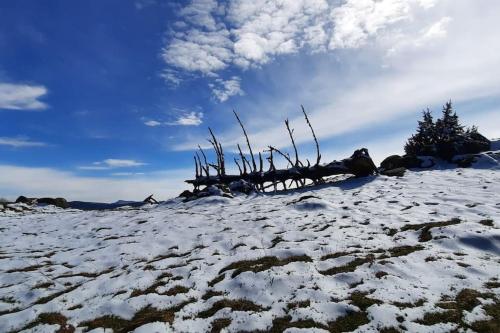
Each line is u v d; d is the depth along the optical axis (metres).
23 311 10.51
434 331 7.54
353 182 29.33
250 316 9.02
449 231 13.31
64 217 28.86
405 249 12.52
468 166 28.70
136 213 28.27
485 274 9.96
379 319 8.17
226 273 12.12
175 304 10.27
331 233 15.56
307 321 8.48
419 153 34.09
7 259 16.30
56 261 16.00
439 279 9.96
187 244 16.86
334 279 10.68
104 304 10.48
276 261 12.58
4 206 37.16
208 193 31.73
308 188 31.31
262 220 19.69
